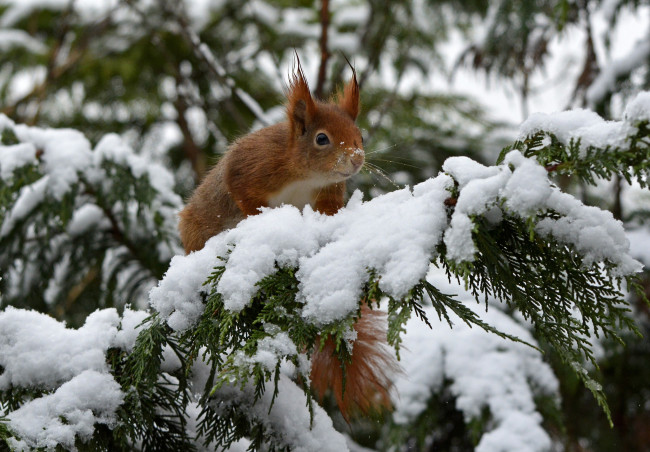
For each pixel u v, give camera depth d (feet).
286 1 37.88
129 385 9.29
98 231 19.89
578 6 24.76
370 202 9.39
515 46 26.27
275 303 8.50
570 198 8.20
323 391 11.34
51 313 19.71
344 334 8.66
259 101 35.58
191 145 32.30
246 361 7.98
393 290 7.92
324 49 24.91
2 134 18.10
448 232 7.79
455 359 16.96
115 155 18.78
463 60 27.96
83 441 8.89
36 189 18.06
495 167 8.41
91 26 30.42
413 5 32.55
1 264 18.56
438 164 29.43
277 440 9.75
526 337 17.11
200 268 9.45
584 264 8.12
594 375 18.31
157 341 9.24
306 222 9.40
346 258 8.58
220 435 9.79
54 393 9.15
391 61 32.91
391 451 16.94
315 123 14.23
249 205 14.30
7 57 34.09
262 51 34.06
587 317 8.40
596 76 24.81
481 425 15.87
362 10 35.68
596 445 21.04
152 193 18.48
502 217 8.33
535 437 15.17
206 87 36.06
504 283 8.50
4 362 9.39
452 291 18.12
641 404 21.29
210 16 35.70
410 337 17.57
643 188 7.66
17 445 8.32
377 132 29.01
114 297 20.12
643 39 21.86
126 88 34.73
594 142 7.82
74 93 34.71
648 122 7.43
